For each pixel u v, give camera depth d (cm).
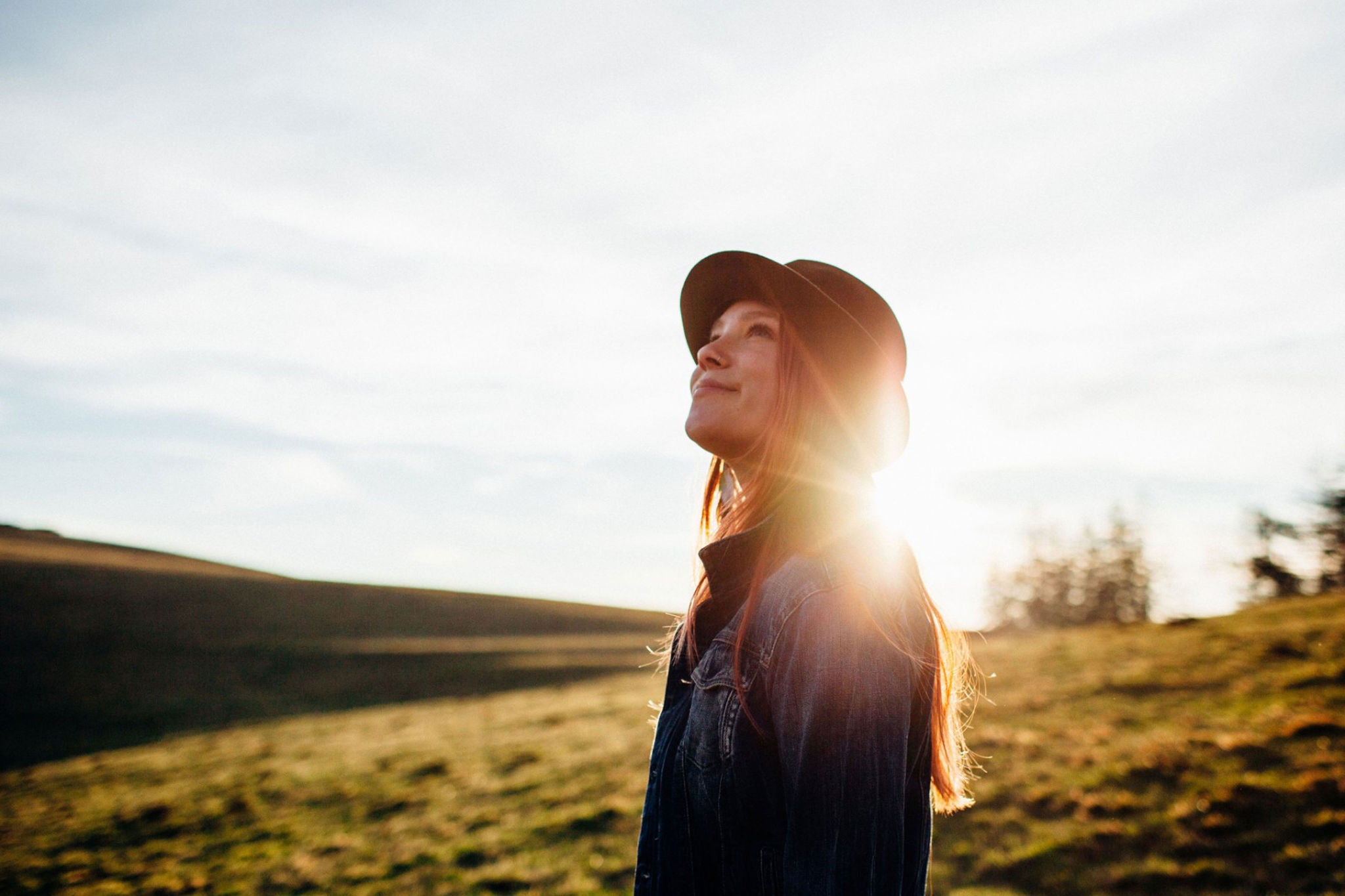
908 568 109
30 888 977
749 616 95
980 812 826
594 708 2036
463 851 948
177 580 6506
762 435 110
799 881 75
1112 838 701
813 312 112
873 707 79
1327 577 3619
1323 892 543
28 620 4622
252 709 3161
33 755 2391
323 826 1138
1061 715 1166
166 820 1234
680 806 98
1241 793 729
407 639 5484
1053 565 5228
